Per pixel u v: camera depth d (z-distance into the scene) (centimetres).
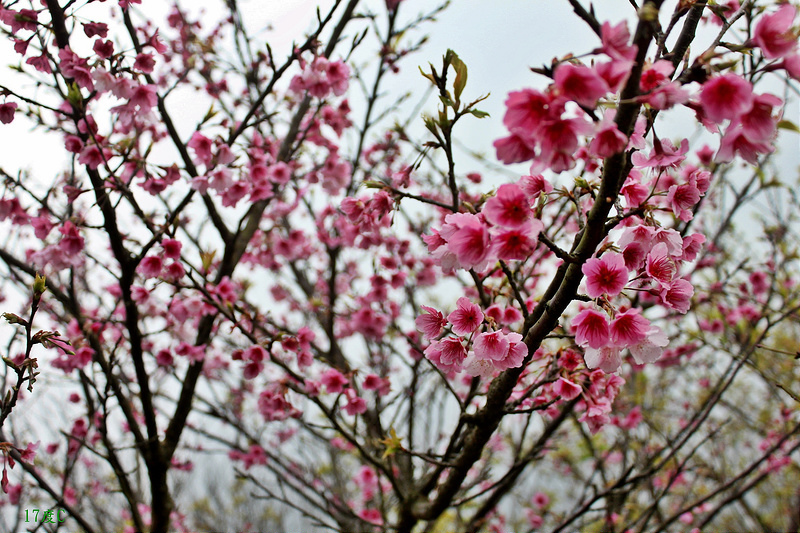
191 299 365
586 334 184
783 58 141
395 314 534
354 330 534
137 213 332
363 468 539
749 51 157
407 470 464
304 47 369
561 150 145
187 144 366
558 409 354
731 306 513
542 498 592
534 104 143
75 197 316
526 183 209
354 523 474
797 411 413
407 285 527
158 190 358
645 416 471
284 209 455
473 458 253
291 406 374
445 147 222
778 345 627
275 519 823
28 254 454
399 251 485
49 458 509
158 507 352
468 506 546
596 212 171
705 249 465
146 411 346
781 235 463
